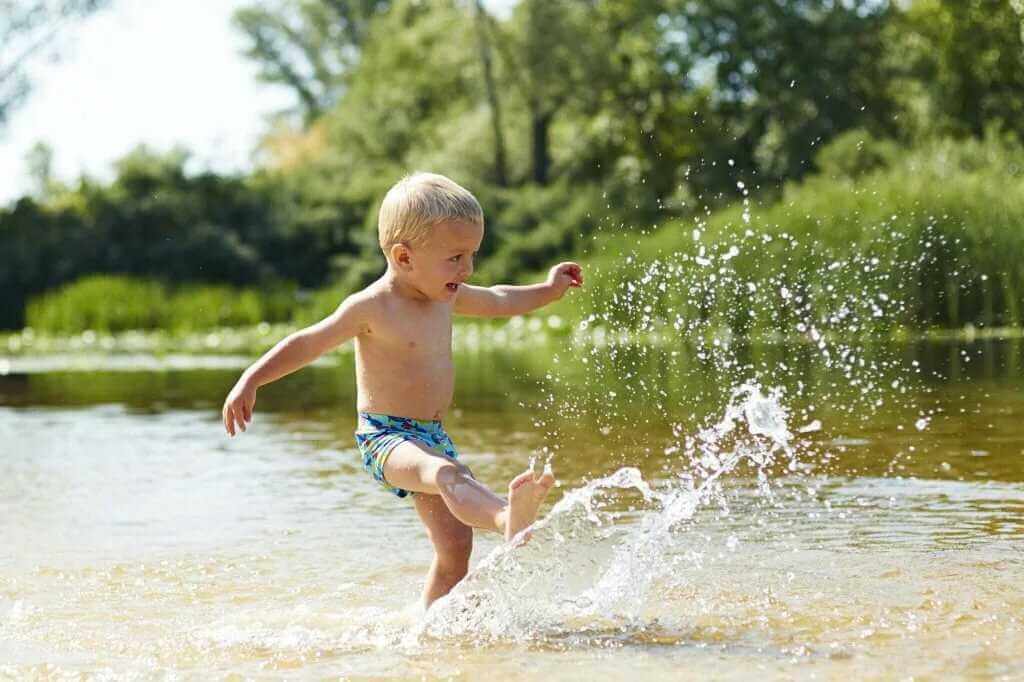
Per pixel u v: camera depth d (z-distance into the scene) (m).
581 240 34.97
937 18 46.25
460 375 18.05
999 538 6.07
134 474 9.28
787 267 10.19
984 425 9.95
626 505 7.19
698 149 49.44
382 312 5.67
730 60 53.59
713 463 8.57
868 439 9.36
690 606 5.00
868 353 13.23
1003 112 43.91
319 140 84.62
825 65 51.78
